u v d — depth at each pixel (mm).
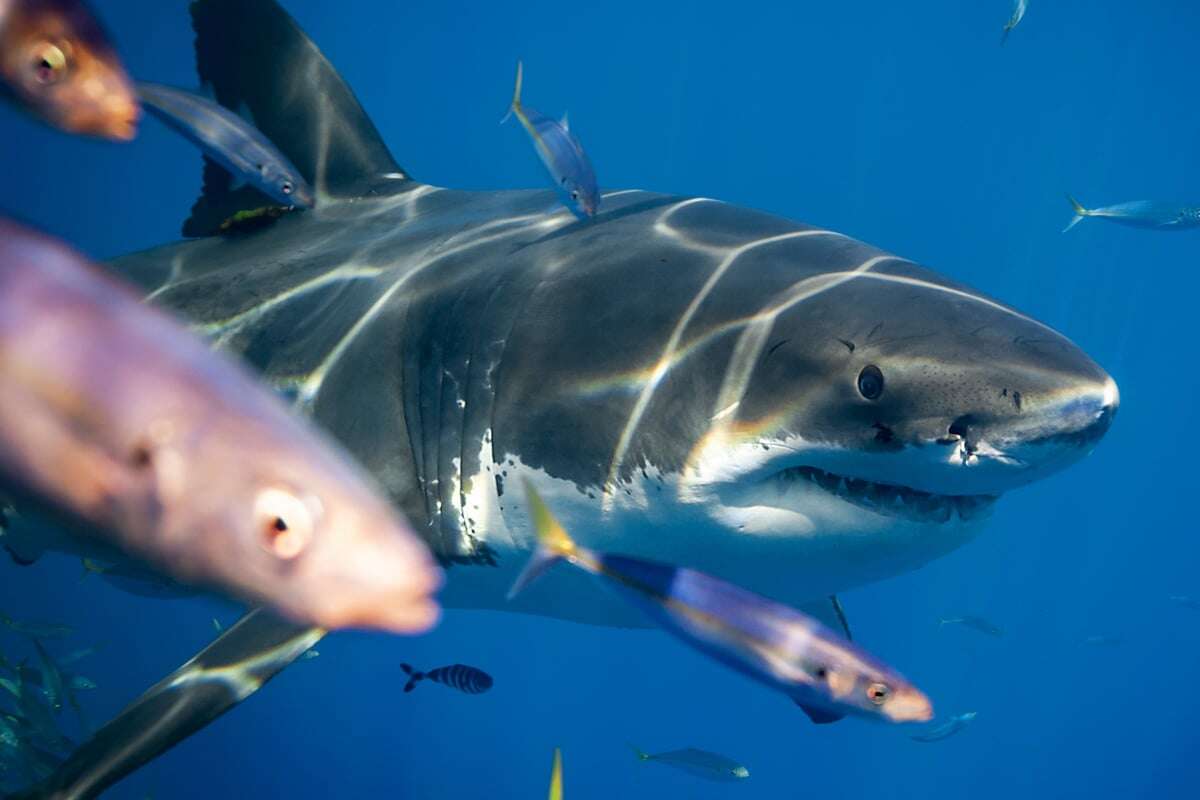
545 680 25906
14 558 4305
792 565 2881
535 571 1852
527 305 3182
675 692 26297
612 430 2920
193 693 2424
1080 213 8336
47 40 608
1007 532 27875
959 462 2461
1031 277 33594
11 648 17734
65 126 626
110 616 21062
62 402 308
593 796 25891
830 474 2717
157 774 19906
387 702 24859
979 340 2584
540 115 3348
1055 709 28766
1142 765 28953
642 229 3354
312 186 4414
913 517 2680
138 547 317
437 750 25094
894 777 27453
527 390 3076
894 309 2730
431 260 3605
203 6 4395
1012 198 34188
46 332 307
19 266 308
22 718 5727
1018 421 2410
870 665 1916
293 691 23656
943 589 26672
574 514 3016
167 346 323
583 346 3033
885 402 2553
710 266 3080
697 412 2811
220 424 321
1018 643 27969
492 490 3113
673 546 2939
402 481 3238
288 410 338
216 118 3545
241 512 316
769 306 2857
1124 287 31578
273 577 318
